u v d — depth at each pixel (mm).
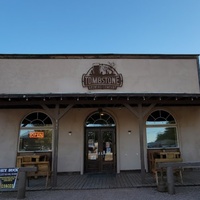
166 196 5789
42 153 9938
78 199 5660
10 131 10016
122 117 10422
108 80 10258
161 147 10305
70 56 10461
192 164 6359
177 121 10539
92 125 10438
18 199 5801
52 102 7809
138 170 9906
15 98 7609
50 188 6793
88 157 10141
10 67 10266
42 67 10336
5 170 6164
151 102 8117
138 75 10422
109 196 5887
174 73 10602
